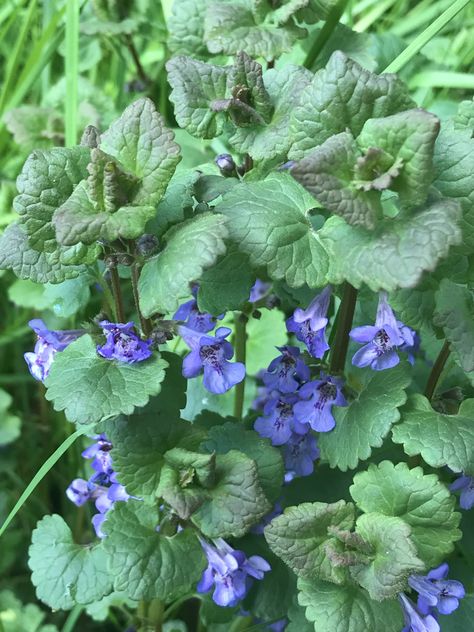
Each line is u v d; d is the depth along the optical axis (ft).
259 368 1.03
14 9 1.27
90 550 0.78
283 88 0.73
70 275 0.69
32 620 0.98
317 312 0.71
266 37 0.83
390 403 0.71
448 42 1.29
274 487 0.75
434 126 0.57
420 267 0.56
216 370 0.70
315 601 0.67
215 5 0.84
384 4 1.33
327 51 1.00
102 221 0.60
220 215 0.62
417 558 0.64
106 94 1.28
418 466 0.75
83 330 0.72
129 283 1.10
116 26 1.15
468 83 1.11
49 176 0.64
